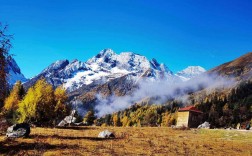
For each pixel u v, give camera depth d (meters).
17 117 66.81
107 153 29.52
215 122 176.50
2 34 26.41
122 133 55.62
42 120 69.06
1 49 26.48
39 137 39.00
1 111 46.56
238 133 56.50
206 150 37.22
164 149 35.66
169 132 64.56
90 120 149.00
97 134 51.06
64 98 81.12
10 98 76.06
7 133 37.44
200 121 95.19
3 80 27.53
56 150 29.39
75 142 36.50
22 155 25.98
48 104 70.12
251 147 42.12
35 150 28.38
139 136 51.53
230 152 36.59
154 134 57.72
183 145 41.25
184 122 94.12
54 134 45.16
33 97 67.44
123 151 31.59
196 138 52.59
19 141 34.06
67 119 84.75
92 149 31.39
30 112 66.88
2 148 28.98
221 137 54.34
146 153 31.48
